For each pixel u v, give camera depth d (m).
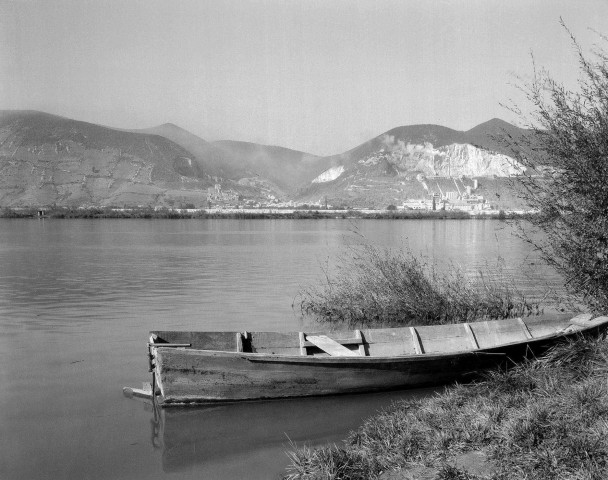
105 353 18.05
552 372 10.20
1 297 30.95
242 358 12.41
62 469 9.43
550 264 10.04
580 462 6.63
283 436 10.69
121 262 52.03
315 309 24.03
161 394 12.59
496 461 7.16
